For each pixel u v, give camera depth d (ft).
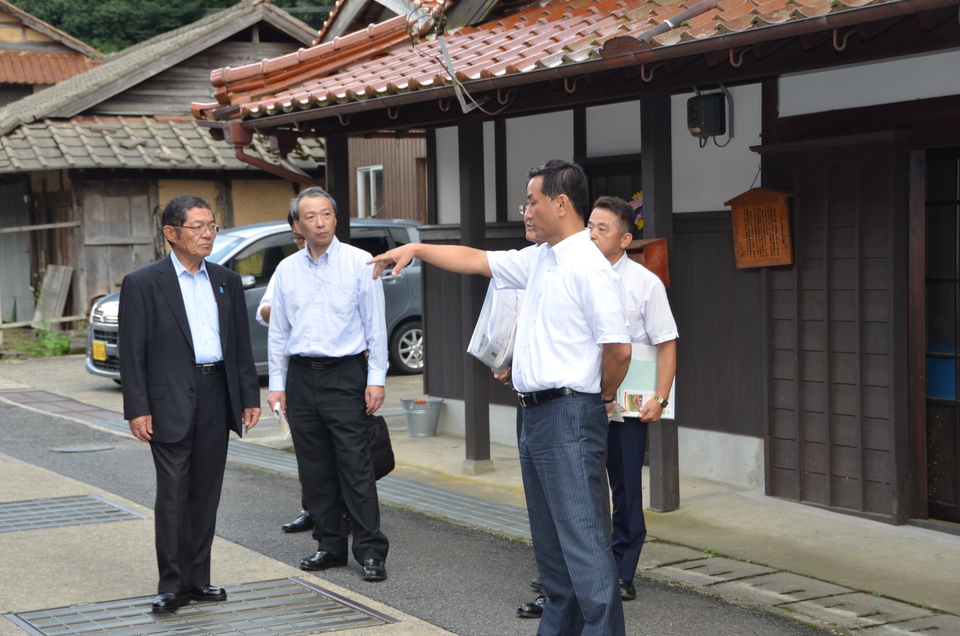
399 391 38.78
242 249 39.45
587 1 25.04
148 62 58.03
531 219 12.35
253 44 61.77
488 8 26.73
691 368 23.63
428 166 30.81
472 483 24.09
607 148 25.49
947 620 14.73
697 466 23.72
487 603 15.71
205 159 54.08
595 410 12.15
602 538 12.09
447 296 29.86
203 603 15.66
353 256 16.94
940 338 19.67
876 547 18.39
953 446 19.61
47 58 91.50
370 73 25.64
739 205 21.67
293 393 17.15
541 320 12.21
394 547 18.89
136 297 14.98
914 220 19.57
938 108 18.98
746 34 15.96
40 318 54.34
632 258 19.69
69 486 23.75
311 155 55.21
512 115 24.85
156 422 15.03
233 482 24.40
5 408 36.19
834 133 20.51
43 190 58.23
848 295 20.39
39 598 15.89
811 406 21.15
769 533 19.31
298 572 17.31
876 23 15.80
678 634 14.33
